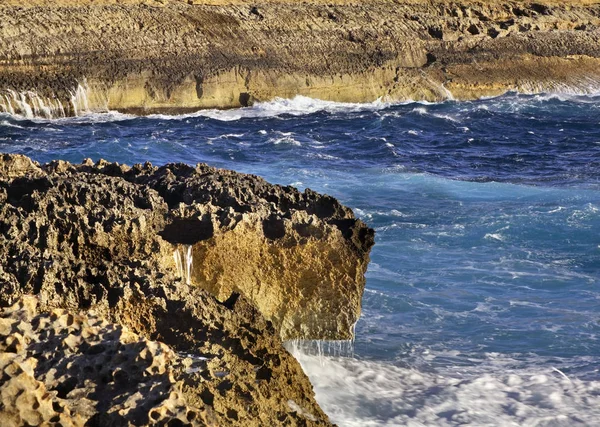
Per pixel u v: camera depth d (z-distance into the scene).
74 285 9.50
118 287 9.52
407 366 13.75
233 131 40.94
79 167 14.70
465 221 23.12
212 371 8.11
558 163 33.16
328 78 50.41
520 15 61.53
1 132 38.94
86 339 7.62
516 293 17.81
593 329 15.80
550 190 27.52
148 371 7.25
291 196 13.48
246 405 8.10
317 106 49.41
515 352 14.71
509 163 33.19
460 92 52.88
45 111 44.00
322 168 31.33
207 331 9.14
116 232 11.00
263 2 56.78
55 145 34.88
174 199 13.13
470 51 54.59
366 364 13.57
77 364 7.32
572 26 61.28
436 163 33.09
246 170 30.69
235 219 12.04
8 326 7.55
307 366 12.85
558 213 23.70
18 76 44.09
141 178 14.17
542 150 36.25
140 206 12.05
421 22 55.22
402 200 25.98
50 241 10.49
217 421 7.55
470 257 20.22
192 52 48.44
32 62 44.59
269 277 12.27
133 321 9.38
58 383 7.16
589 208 24.14
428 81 52.53
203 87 47.38
